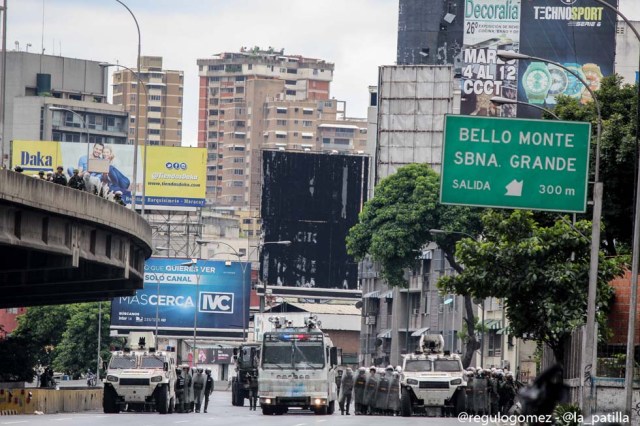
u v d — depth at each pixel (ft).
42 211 342.64
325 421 324.80
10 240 326.03
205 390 451.12
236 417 353.51
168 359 418.31
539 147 266.77
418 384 391.86
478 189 267.39
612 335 312.71
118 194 427.74
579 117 409.90
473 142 267.80
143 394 408.26
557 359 323.78
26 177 326.03
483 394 391.24
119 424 288.51
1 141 416.05
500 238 320.09
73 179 384.27
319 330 408.46
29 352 571.28
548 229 315.17
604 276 311.47
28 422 296.30
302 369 401.49
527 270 312.71
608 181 386.11
